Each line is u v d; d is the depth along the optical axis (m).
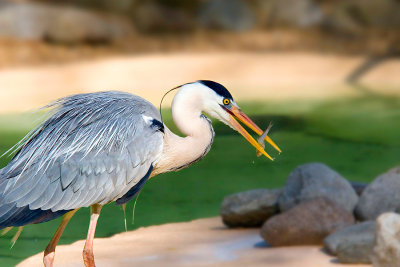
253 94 23.00
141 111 7.70
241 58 28.33
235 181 12.59
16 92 23.12
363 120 18.39
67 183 7.20
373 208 8.65
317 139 16.12
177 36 35.09
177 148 7.93
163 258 8.15
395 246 6.70
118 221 10.27
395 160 13.84
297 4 36.34
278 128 17.42
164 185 12.50
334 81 25.67
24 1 32.88
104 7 35.41
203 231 9.41
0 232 9.84
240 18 36.19
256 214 9.34
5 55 29.70
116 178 7.35
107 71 26.23
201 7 36.78
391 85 24.52
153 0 36.31
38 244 9.23
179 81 25.58
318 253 7.89
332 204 8.39
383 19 35.72
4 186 7.16
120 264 7.98
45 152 7.27
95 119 7.48
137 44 33.38
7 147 14.85
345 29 35.66
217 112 8.15
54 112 7.60
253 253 8.13
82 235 9.66
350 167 13.30
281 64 27.48
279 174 13.05
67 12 32.69
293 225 8.20
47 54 30.77
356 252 7.46
